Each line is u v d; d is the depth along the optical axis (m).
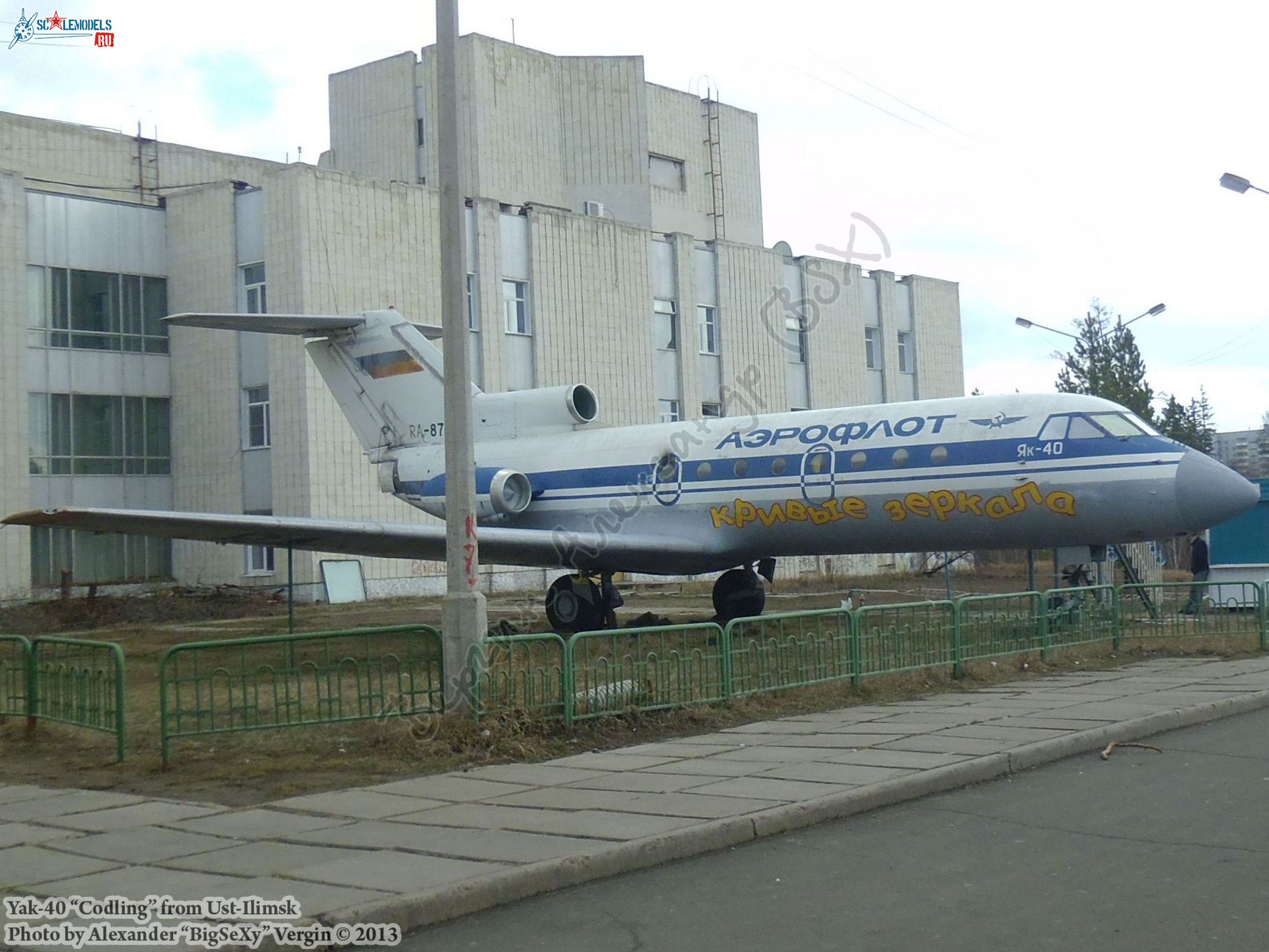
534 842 8.12
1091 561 20.33
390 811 9.23
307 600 35.81
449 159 12.59
